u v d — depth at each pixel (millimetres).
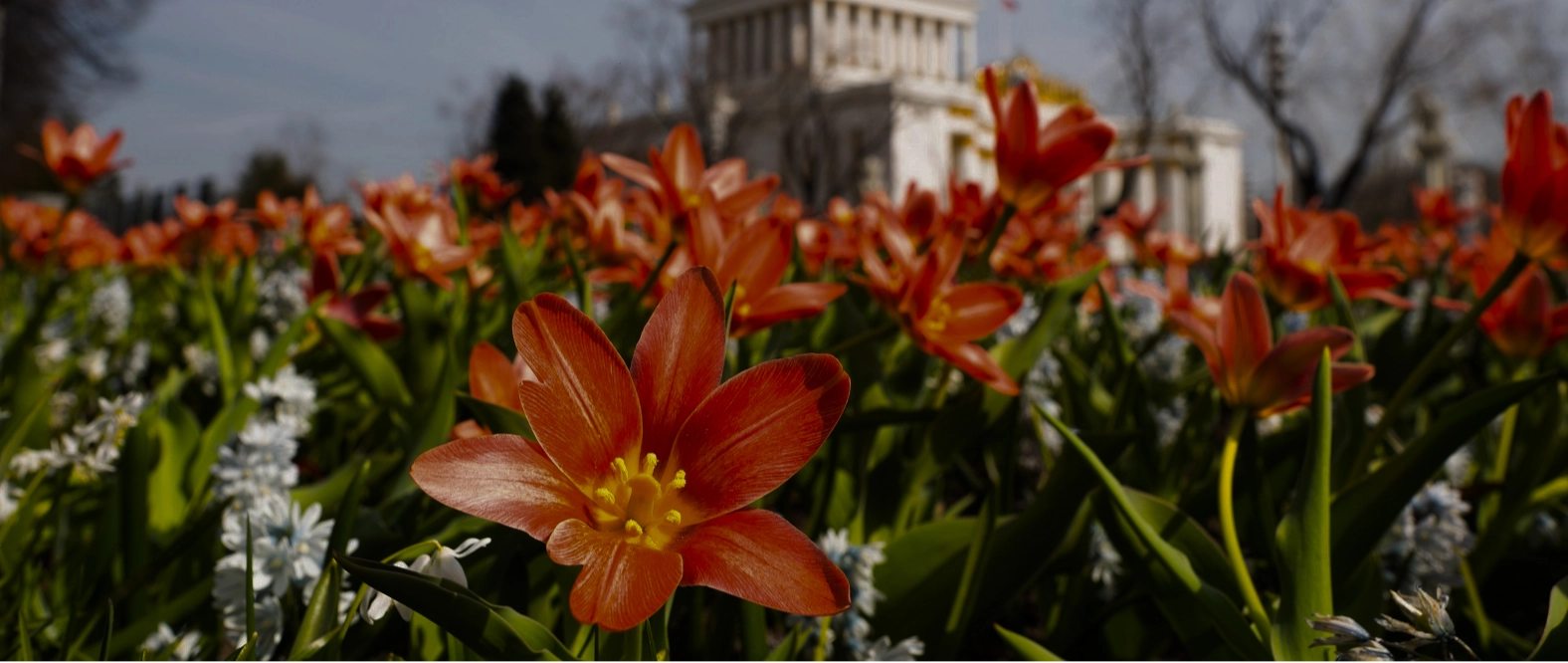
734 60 84688
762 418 794
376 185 4004
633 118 62156
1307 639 973
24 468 1563
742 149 60562
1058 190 1857
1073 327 3381
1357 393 1562
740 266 1437
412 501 1443
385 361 2203
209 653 1410
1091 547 1646
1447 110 37156
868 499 1844
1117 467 1871
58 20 34375
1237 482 1644
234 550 1184
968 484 3082
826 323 2117
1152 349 2963
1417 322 4352
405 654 1307
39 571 1497
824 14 81375
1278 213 1949
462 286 3004
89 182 3965
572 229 3373
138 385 3885
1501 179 1524
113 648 1299
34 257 5570
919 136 65938
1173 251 4461
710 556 737
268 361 2031
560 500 754
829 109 57062
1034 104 1805
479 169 4680
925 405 2195
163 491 1770
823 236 3410
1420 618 827
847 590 706
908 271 1719
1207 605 1098
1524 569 1813
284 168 67000
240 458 1372
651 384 819
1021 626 2041
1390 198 54625
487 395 1153
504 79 61844
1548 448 1667
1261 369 1264
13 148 35750
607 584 696
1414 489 1267
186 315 4273
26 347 2100
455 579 833
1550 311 1919
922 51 87688
